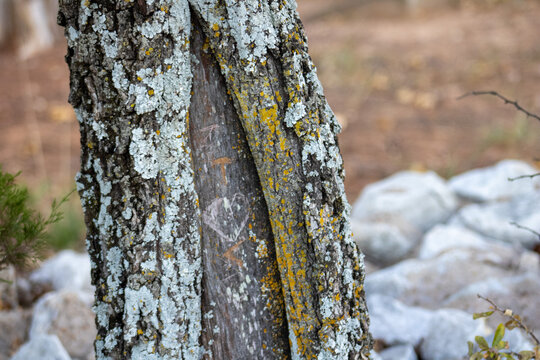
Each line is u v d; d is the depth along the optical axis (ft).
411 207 14.76
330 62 32.40
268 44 5.41
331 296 5.84
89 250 5.97
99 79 5.34
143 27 5.22
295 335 6.01
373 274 12.42
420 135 23.09
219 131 5.74
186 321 5.83
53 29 38.63
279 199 5.70
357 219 14.98
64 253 13.48
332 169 5.76
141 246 5.58
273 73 5.49
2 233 7.95
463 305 10.23
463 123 23.81
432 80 28.81
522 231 13.24
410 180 15.67
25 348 8.80
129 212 5.56
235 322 6.09
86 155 5.70
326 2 46.34
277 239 5.83
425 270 11.78
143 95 5.32
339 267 5.90
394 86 28.73
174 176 5.55
